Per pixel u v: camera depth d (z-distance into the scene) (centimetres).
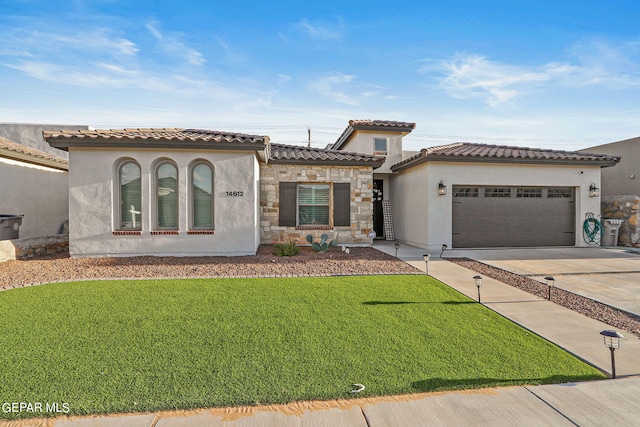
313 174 1376
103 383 344
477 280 645
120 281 770
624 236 1534
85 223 1049
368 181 1407
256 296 663
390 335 479
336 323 524
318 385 346
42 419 289
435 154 1355
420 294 693
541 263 1078
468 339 468
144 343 443
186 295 663
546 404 316
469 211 1425
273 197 1356
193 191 1120
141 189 1074
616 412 303
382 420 292
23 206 1438
